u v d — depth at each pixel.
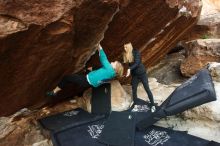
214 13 10.98
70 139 5.75
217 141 5.94
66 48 4.96
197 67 7.80
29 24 4.18
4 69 4.52
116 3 5.01
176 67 8.52
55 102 6.68
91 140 5.74
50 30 4.47
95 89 6.69
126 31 6.21
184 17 7.23
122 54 6.74
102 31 5.48
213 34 9.62
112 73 5.89
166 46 8.01
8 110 5.63
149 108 6.39
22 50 4.45
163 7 6.29
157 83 7.56
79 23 4.89
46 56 4.86
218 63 7.19
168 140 5.74
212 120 6.08
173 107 5.82
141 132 5.98
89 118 6.29
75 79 5.98
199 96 5.74
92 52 5.90
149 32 6.79
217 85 6.71
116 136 5.77
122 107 6.55
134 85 6.53
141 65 6.32
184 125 6.27
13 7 4.06
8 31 4.05
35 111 6.43
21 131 6.01
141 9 5.88
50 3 4.33
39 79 5.31
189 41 8.88
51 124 6.11
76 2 4.53
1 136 5.82
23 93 5.38
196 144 5.61
